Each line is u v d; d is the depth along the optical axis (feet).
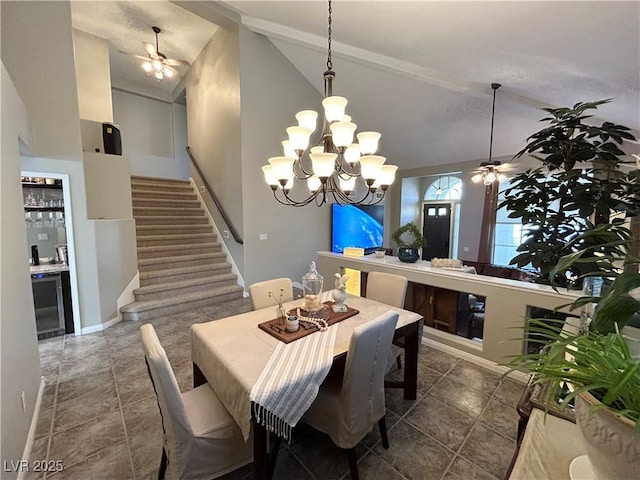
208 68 17.78
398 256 11.66
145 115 24.20
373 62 12.60
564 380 2.17
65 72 10.44
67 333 10.87
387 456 5.60
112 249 12.07
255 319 6.70
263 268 16.46
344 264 12.76
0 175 4.99
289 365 4.76
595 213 5.92
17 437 5.06
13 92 6.76
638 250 5.75
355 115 17.62
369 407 5.14
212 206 18.56
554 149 6.50
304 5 10.28
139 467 5.33
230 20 14.19
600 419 1.94
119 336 10.88
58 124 10.35
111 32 16.75
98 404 7.06
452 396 7.41
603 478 2.02
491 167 13.32
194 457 4.18
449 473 5.24
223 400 4.77
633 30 7.20
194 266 15.78
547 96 11.54
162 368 3.79
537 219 6.44
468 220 20.35
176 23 15.90
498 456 5.60
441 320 10.09
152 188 19.61
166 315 13.07
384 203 24.04
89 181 12.60
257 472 4.39
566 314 6.98
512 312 8.08
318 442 5.96
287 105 16.52
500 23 8.28
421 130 17.29
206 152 18.84
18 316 5.61
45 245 11.61
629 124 11.96
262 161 15.85
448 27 9.09
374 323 4.85
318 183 7.20
